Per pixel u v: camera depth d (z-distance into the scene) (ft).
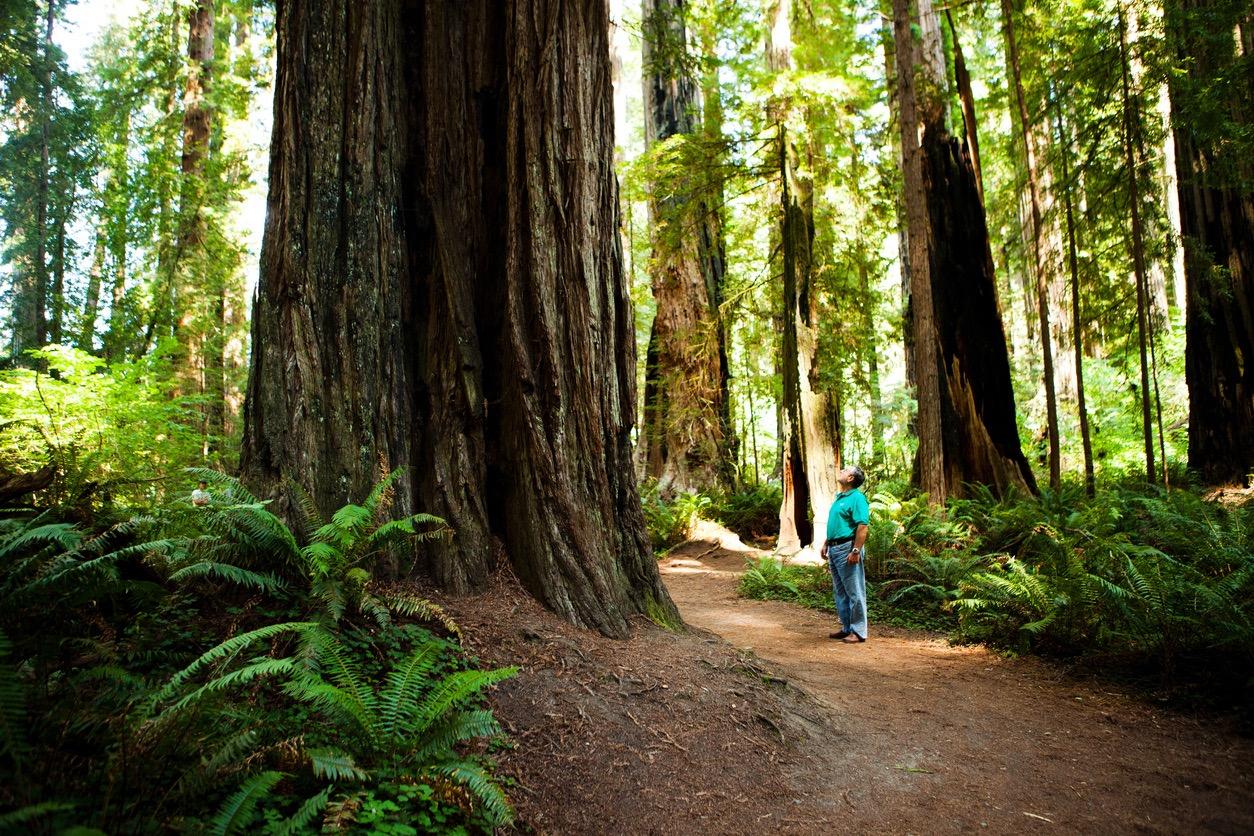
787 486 44.68
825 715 16.08
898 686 18.89
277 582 13.99
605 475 18.37
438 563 16.47
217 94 52.24
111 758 8.35
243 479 15.98
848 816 12.07
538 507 17.30
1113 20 37.81
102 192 60.34
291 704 11.67
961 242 43.06
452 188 19.20
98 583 11.10
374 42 17.88
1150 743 14.79
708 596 34.09
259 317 16.56
